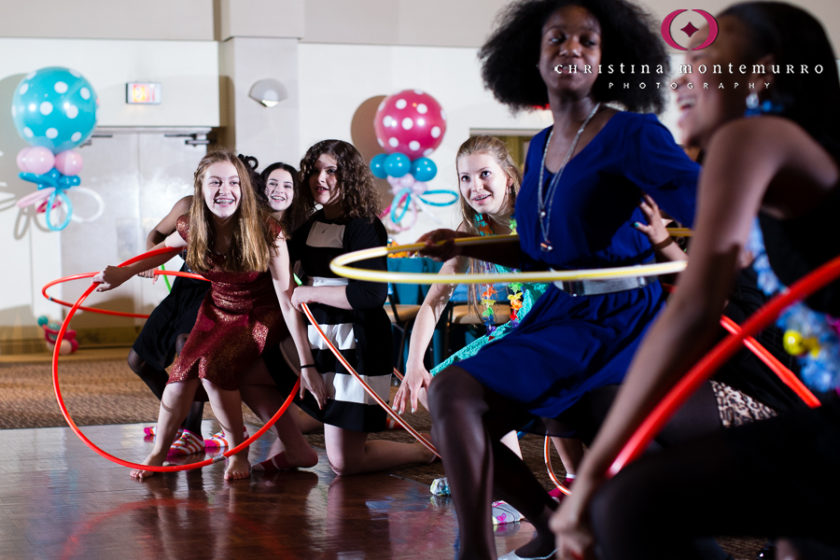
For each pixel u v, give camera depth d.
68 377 7.57
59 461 4.39
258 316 3.98
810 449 1.27
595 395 2.17
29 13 9.41
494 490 2.31
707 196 1.29
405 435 5.08
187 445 4.55
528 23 2.41
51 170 8.81
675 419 2.20
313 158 3.89
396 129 9.33
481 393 2.13
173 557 2.91
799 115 1.40
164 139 10.05
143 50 9.77
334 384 3.94
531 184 2.32
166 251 4.14
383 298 3.85
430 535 3.14
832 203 1.32
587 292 2.25
